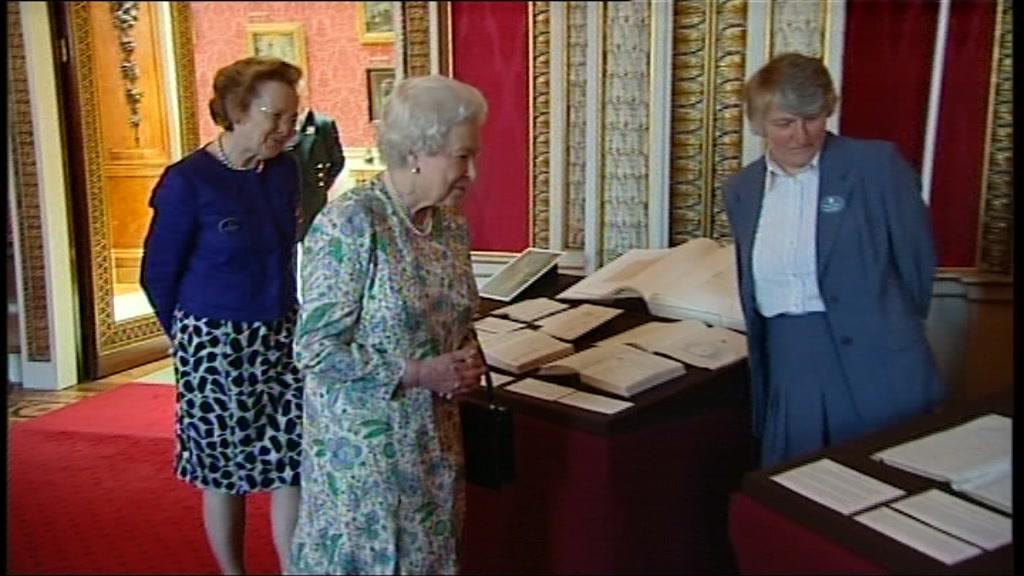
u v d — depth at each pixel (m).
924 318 1.57
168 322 1.65
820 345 1.56
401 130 1.21
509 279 2.22
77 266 2.82
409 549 1.30
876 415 1.55
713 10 2.15
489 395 1.49
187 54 3.12
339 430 1.27
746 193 1.59
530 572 1.61
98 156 2.95
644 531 1.56
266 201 1.66
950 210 1.92
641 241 2.31
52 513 1.80
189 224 1.59
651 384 1.60
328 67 2.92
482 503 1.64
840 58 1.99
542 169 2.39
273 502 1.68
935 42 1.93
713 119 2.19
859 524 1.17
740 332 1.80
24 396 2.53
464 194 1.28
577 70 2.32
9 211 2.76
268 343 1.65
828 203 1.51
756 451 1.64
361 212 1.22
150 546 1.72
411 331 1.25
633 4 2.22
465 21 2.40
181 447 1.68
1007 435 1.38
